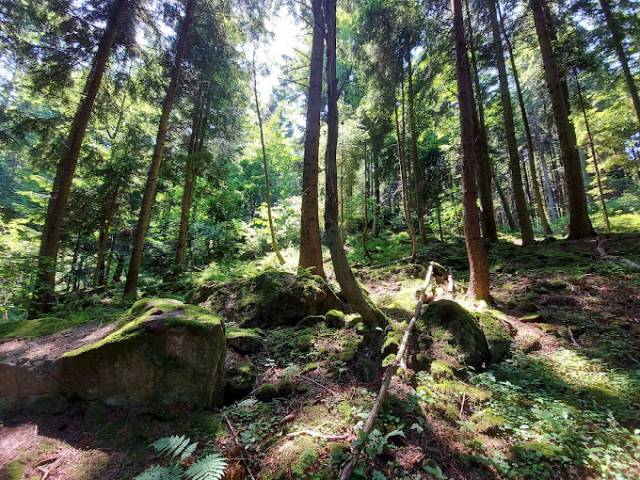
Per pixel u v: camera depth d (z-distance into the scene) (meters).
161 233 18.06
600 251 8.59
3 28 8.13
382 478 2.27
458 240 14.41
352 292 4.46
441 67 11.64
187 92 12.25
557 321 5.58
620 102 13.84
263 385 3.33
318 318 4.96
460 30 6.59
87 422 2.83
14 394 3.08
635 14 11.90
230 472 2.25
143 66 10.66
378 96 12.23
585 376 4.03
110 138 13.58
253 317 5.09
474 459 2.58
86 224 13.16
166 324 3.03
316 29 7.88
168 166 13.67
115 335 3.04
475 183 6.42
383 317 4.69
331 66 4.80
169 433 2.70
